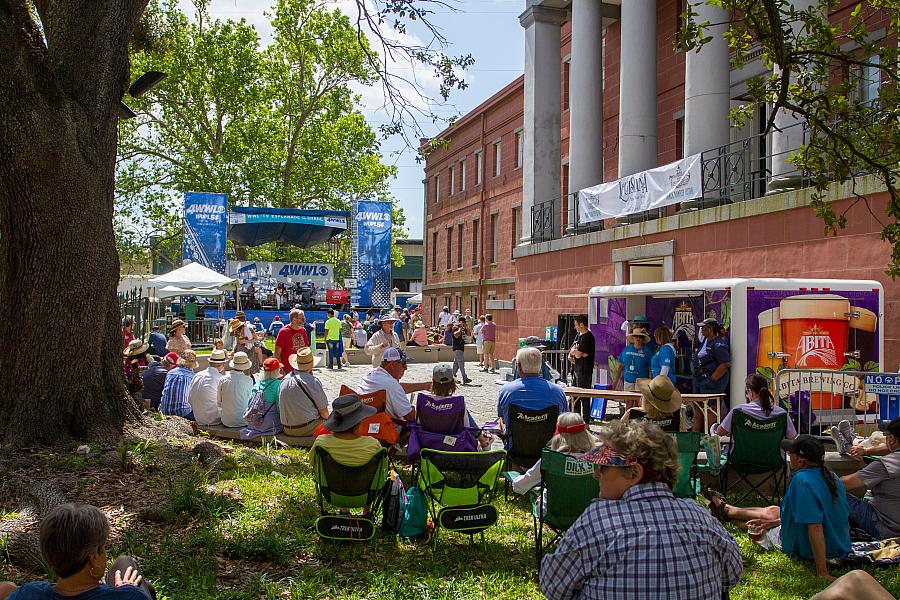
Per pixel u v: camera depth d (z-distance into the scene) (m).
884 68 6.82
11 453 6.95
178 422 9.12
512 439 7.16
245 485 6.98
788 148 12.84
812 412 9.34
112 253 7.87
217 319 28.45
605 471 2.78
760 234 13.20
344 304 35.19
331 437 5.61
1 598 2.95
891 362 10.71
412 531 5.88
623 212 16.98
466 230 40.44
